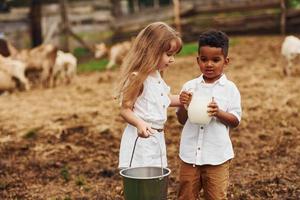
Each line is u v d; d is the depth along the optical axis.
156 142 4.36
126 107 4.21
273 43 17.41
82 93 11.81
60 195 5.79
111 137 7.96
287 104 9.20
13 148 7.64
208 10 20.27
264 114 8.69
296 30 19.36
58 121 8.94
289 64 11.78
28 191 5.96
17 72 12.91
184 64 15.11
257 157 6.77
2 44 14.21
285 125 8.07
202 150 4.19
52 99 11.34
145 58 4.21
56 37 20.17
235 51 16.47
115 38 21.48
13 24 20.22
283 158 6.70
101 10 22.11
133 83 4.20
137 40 4.30
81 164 6.87
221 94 4.23
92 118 9.03
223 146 4.19
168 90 4.45
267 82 11.21
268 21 19.69
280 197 5.43
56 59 13.66
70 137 8.07
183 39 20.12
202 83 4.29
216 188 4.19
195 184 4.27
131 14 21.38
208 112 4.04
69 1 21.69
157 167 4.11
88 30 21.97
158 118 4.32
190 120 4.12
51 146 7.69
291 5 21.22
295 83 10.97
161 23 4.35
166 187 3.93
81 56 19.28
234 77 12.07
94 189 5.93
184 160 4.25
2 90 12.75
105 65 17.14
